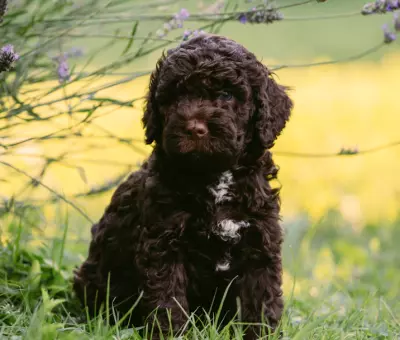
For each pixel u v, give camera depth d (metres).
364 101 25.42
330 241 13.15
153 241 6.91
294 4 8.12
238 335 6.48
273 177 7.31
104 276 7.73
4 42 8.05
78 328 6.82
